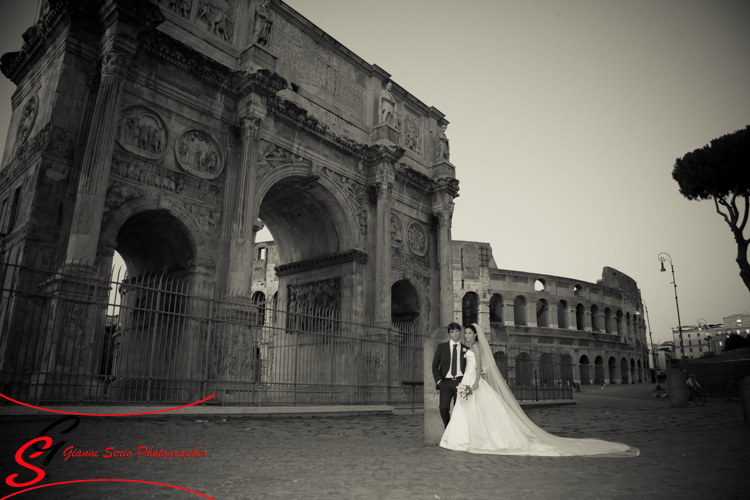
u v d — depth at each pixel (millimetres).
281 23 28344
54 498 5895
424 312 33906
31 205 18422
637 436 12969
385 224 30234
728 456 9250
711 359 47969
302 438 12156
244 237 22578
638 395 44812
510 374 30156
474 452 9523
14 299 17578
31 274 17922
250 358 20453
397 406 25406
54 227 18734
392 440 11820
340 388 27000
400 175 33625
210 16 24781
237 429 13805
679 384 27500
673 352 116250
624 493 6168
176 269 23266
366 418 19312
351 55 31844
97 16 20344
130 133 20812
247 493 6211
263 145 25531
